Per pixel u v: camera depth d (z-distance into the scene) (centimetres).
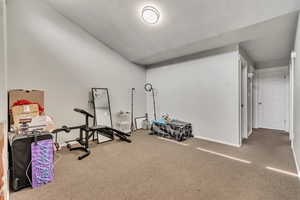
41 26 315
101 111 405
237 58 328
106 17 328
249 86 446
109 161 262
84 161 262
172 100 464
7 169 171
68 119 355
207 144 349
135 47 412
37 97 280
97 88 404
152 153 297
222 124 355
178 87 446
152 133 453
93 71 402
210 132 377
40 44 313
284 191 176
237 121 331
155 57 445
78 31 372
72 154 293
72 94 362
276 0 202
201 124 394
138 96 524
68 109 355
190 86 416
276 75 489
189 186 188
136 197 169
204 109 387
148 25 316
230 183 194
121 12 304
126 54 459
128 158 274
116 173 221
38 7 311
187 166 241
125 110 482
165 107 485
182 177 209
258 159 266
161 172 223
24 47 293
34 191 181
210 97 374
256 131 476
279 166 239
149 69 539
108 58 436
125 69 482
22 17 291
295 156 260
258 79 523
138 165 246
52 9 329
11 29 279
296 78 253
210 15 256
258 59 473
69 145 331
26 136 190
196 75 401
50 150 203
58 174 219
